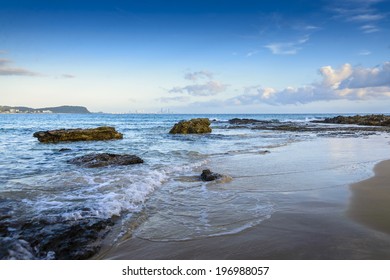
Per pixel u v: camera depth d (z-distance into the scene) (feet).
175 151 59.77
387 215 20.58
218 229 18.67
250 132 129.90
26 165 42.91
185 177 34.71
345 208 22.16
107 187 29.07
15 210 22.07
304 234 17.49
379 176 33.45
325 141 82.69
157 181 31.83
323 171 37.29
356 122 209.05
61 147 69.77
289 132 128.47
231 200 25.12
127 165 42.73
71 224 19.34
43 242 16.76
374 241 16.40
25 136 106.22
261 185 30.27
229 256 15.20
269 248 15.87
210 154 55.21
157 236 17.84
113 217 21.08
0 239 16.97
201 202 24.67
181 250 15.99
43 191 27.68
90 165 41.57
